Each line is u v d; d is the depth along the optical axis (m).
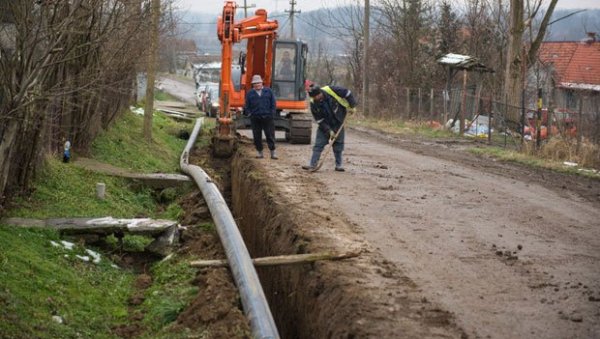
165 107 43.50
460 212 11.36
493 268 8.23
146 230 11.88
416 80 38.84
